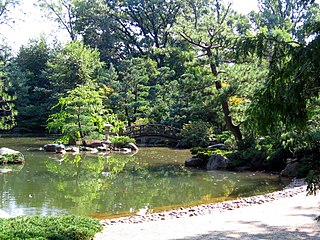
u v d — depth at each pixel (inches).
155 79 1359.5
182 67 1409.9
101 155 822.5
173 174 581.9
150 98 1300.4
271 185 487.5
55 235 219.1
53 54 1485.0
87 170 613.9
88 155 816.3
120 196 430.0
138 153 876.6
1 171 579.8
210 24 671.8
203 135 979.3
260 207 329.1
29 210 361.4
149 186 489.1
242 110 655.1
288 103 188.9
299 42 203.3
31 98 1531.7
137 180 531.2
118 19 1601.9
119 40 1649.9
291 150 550.0
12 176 541.3
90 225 252.8
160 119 1195.9
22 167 627.5
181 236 243.0
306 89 189.8
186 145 1012.5
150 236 246.1
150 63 1353.3
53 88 1401.3
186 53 690.8
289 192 390.0
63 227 236.5
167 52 734.5
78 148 885.8
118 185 493.7
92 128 921.5
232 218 291.9
